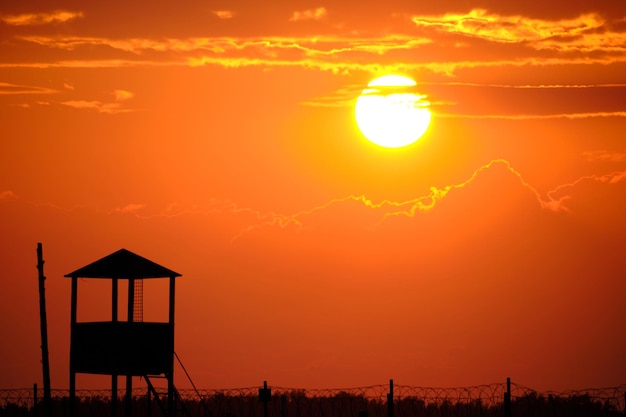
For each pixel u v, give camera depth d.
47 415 159.25
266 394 154.62
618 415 151.38
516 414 163.75
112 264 160.38
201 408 191.62
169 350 158.50
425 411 161.50
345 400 185.00
